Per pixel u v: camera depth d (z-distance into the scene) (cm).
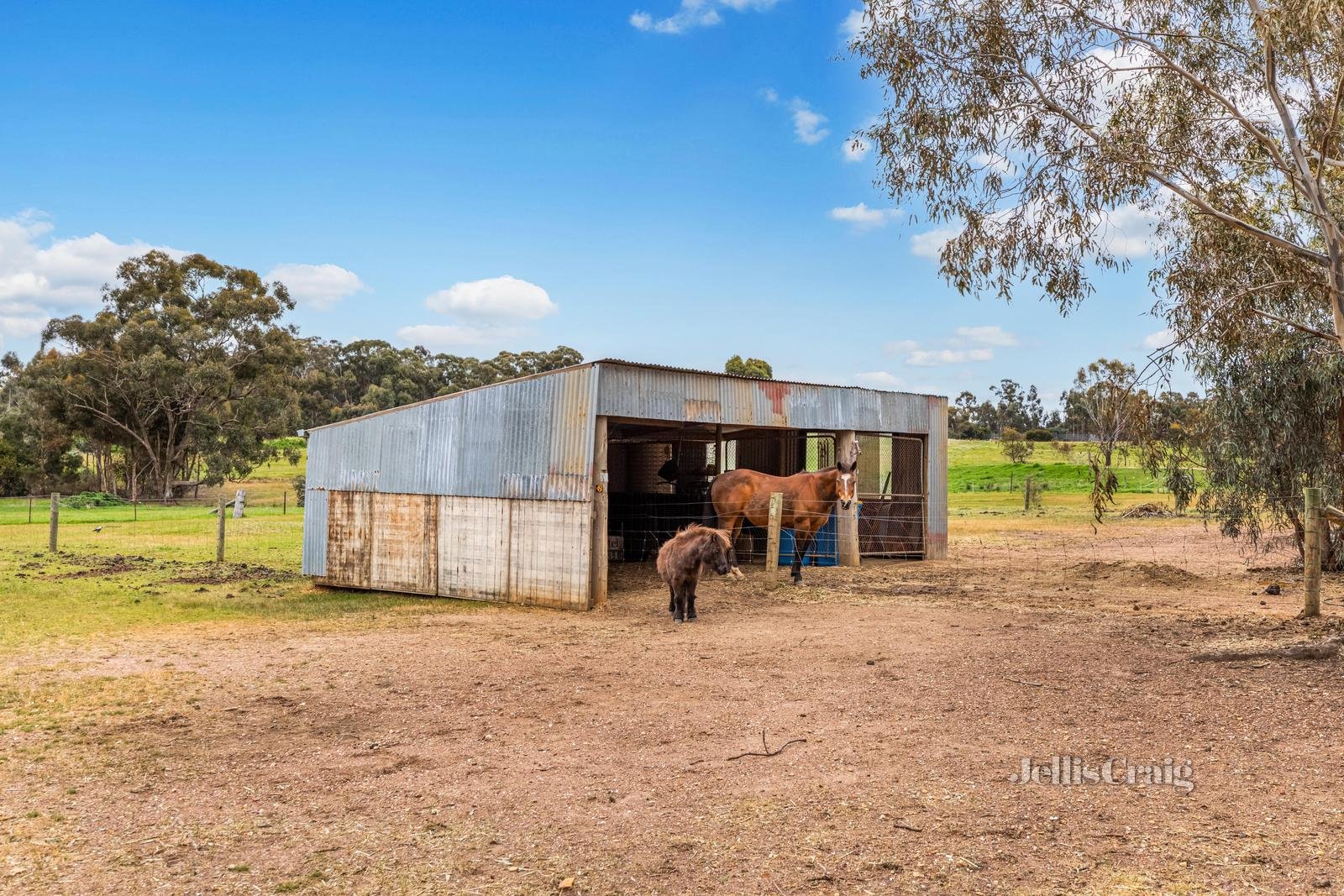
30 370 5262
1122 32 970
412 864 401
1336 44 899
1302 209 1024
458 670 834
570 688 753
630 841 423
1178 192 930
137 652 955
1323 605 1126
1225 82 1009
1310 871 366
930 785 484
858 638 922
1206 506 1619
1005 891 358
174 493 5528
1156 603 1173
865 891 362
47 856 415
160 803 489
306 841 431
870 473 2019
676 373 1435
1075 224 981
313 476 1684
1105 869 376
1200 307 1045
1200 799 454
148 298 5616
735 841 417
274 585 1638
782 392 1634
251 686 781
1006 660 776
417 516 1514
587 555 1276
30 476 6094
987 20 961
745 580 1509
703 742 583
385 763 557
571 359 9631
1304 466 1438
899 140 1032
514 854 410
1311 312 1236
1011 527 2880
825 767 522
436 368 9731
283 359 5759
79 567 1878
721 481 1552
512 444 1392
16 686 786
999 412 10875
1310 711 590
